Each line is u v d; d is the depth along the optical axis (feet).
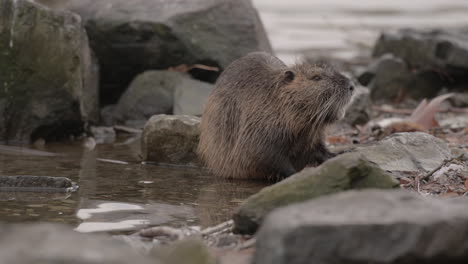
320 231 34.60
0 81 87.61
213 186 68.08
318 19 248.32
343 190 48.73
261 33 114.32
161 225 52.47
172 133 77.87
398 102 128.88
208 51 106.52
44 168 74.49
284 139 69.97
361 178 50.08
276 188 48.73
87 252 32.17
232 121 71.92
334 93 68.59
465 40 134.10
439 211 36.42
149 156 79.46
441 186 61.67
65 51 90.07
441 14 255.50
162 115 80.28
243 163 71.20
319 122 69.82
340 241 34.55
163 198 61.98
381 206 37.40
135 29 105.91
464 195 57.67
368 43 197.06
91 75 104.17
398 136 71.10
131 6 108.17
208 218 54.90
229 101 72.33
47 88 89.56
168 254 40.52
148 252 44.32
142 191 64.75
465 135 88.22
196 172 75.31
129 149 88.69
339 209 37.06
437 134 90.17
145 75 107.04
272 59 73.77
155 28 105.29
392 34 144.77
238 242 46.78
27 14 87.45
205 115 74.74
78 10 110.42
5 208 56.80
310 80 69.05
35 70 88.63
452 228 34.73
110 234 49.75
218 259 41.55
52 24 89.04
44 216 54.44
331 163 49.57
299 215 36.32
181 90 102.78
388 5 284.82
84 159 80.84
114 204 59.06
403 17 249.34
